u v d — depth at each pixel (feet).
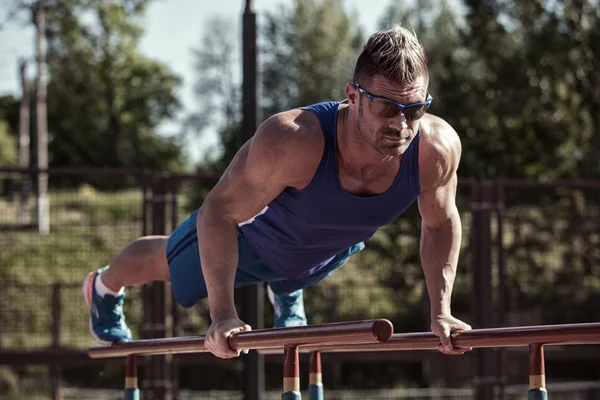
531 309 32.30
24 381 43.55
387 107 9.80
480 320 29.96
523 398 40.65
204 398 39.42
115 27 150.51
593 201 32.48
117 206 34.01
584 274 32.37
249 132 25.18
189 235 13.26
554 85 78.84
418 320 33.86
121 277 14.44
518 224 32.40
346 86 10.32
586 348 30.86
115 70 156.04
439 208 11.56
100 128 162.50
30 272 38.52
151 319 28.17
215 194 11.21
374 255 32.12
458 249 11.77
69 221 36.17
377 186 11.07
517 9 82.79
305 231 11.82
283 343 9.50
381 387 45.78
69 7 140.56
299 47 193.26
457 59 98.37
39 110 93.30
